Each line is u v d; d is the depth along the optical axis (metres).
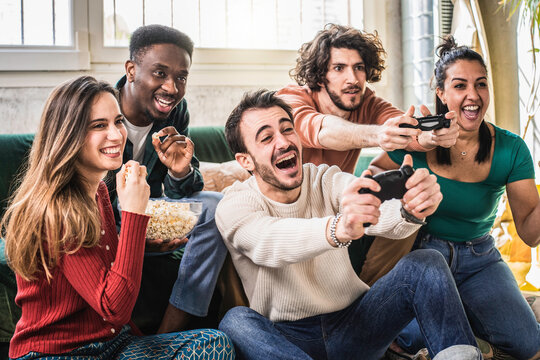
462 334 1.25
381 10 3.44
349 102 2.11
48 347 1.21
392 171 1.17
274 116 1.47
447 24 3.28
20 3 2.73
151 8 2.99
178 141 1.78
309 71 2.13
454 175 1.84
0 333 1.59
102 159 1.32
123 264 1.22
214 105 3.08
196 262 1.57
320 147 1.88
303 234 1.27
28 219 1.22
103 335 1.28
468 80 1.78
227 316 1.44
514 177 1.82
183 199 1.76
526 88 3.02
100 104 1.32
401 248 1.87
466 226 1.86
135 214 1.26
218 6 3.15
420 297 1.30
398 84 3.48
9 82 2.65
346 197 1.16
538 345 1.74
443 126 1.54
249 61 3.16
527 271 2.45
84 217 1.24
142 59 1.87
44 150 1.29
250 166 1.53
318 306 1.45
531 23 2.76
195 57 3.04
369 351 1.42
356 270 1.96
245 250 1.42
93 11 2.80
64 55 2.73
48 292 1.24
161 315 1.68
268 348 1.31
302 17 3.37
